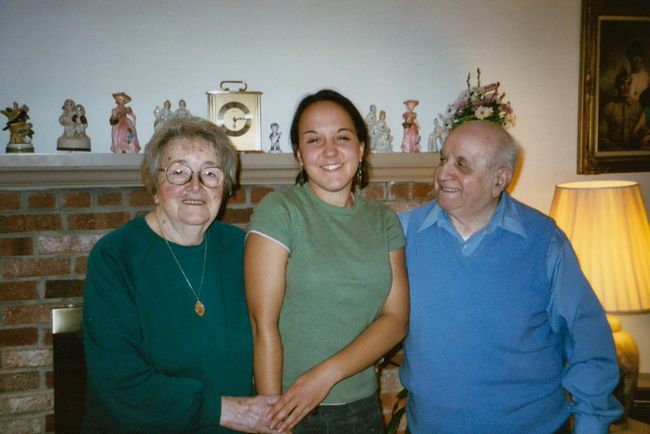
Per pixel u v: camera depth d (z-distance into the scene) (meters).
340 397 1.20
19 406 1.97
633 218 1.99
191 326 1.17
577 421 1.29
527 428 1.31
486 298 1.31
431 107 2.33
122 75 2.04
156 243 1.19
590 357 1.28
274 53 2.16
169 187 1.15
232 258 1.28
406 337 1.42
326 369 1.13
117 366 1.09
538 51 2.41
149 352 1.15
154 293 1.15
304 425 1.20
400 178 2.14
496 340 1.30
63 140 1.88
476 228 1.38
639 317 2.57
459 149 1.30
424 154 2.10
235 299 1.25
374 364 1.30
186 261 1.20
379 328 1.22
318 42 2.20
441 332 1.33
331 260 1.17
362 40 2.24
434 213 1.39
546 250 1.32
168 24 2.06
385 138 2.14
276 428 1.13
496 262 1.32
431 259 1.37
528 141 2.43
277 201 1.19
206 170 1.17
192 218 1.15
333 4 2.20
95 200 1.96
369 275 1.20
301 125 1.26
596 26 2.36
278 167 1.98
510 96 2.40
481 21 2.35
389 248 1.28
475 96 2.06
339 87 2.23
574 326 1.30
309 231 1.18
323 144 1.22
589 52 2.37
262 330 1.14
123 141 1.92
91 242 1.97
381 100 2.28
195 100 2.11
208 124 1.21
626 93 2.43
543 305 1.32
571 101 2.45
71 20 1.99
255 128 2.04
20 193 1.90
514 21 2.38
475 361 1.31
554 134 2.45
